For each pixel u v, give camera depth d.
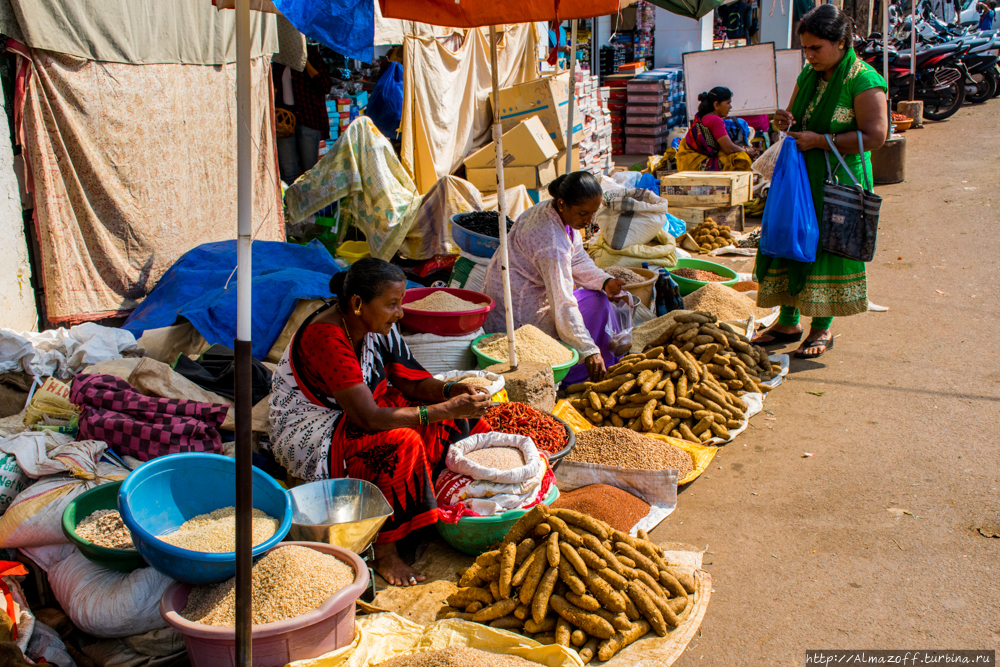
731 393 4.36
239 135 1.84
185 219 5.02
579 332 4.23
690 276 6.05
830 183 4.63
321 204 5.76
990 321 5.47
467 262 5.01
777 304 5.07
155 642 2.47
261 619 2.25
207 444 3.12
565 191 4.12
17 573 2.62
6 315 3.94
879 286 6.34
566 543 2.58
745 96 9.89
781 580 2.91
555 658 2.33
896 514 3.30
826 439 4.00
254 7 2.44
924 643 2.56
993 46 15.05
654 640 2.50
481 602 2.60
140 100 4.56
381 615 2.59
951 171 10.12
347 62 7.63
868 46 14.36
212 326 4.07
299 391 2.99
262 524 2.54
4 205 3.91
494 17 3.35
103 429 3.04
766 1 14.27
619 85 11.91
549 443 3.38
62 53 4.04
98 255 4.45
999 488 3.46
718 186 7.91
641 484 3.41
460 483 2.98
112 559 2.45
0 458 2.83
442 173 7.68
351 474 2.92
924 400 4.37
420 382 3.26
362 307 2.83
